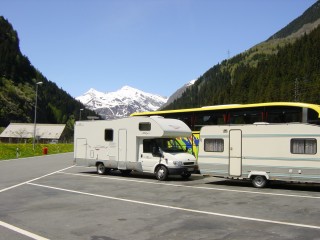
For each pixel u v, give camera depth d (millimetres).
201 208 10945
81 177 20219
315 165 14422
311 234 7844
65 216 9891
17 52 171125
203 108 20875
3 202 12094
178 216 9812
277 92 109250
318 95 90375
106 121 21734
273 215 9867
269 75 130625
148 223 9016
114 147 21188
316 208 10859
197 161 19469
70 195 13594
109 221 9258
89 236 7875
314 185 16875
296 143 14953
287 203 11758
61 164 30312
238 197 13062
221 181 18500
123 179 19297
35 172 22938
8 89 144125
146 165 19531
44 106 167000
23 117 141375
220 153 17141
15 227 8688
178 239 7547
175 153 19062
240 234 7891
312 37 142375
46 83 198375
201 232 8094
